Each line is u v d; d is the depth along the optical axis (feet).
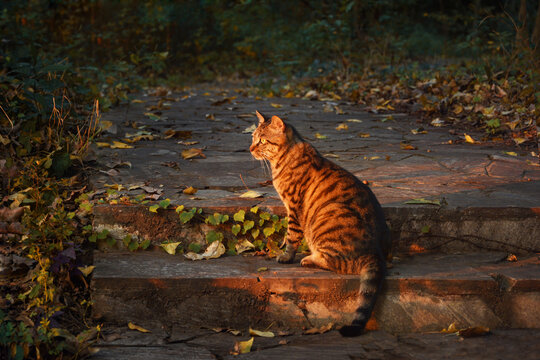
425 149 22.26
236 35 65.16
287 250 14.46
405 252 15.01
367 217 13.34
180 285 12.87
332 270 13.47
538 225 14.90
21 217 14.75
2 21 43.32
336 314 13.08
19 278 13.41
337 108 31.24
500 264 14.15
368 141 23.68
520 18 39.04
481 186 17.10
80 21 57.62
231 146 22.34
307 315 13.07
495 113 27.37
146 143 22.53
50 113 21.29
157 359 11.21
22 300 12.64
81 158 18.39
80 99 26.43
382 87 36.35
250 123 27.02
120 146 21.27
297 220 14.53
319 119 28.55
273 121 14.78
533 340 12.17
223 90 43.09
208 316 12.97
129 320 12.85
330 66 47.98
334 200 13.65
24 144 18.61
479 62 41.39
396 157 20.90
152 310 12.90
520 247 15.02
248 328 12.98
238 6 62.39
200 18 66.18
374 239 13.16
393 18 58.70
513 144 23.26
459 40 61.21
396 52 51.08
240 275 13.14
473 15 59.52
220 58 63.72
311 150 14.83
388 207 14.90
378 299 13.03
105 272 13.07
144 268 13.42
